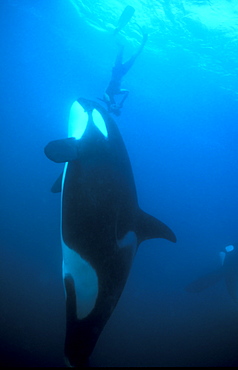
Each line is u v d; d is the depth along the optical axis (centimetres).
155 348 988
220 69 2067
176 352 973
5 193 2045
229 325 1188
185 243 2222
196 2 1423
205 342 1048
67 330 331
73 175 400
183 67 2205
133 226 396
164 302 1360
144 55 2172
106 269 348
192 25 1650
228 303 1400
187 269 1770
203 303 1395
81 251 357
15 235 1541
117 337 1027
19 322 954
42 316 1014
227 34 1659
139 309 1259
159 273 1669
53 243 1552
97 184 382
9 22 2302
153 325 1150
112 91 677
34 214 1838
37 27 2289
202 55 1952
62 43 2419
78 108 523
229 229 2869
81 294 345
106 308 339
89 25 2005
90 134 441
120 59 695
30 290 1148
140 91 2869
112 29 1903
